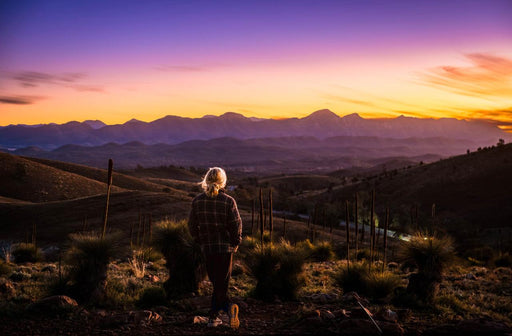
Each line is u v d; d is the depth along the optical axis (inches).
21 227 2172.7
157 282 366.3
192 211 182.7
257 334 178.1
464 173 5713.6
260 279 285.6
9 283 294.5
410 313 224.7
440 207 4968.0
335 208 3351.4
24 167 4840.1
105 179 6417.3
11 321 202.5
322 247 653.9
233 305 182.4
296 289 281.0
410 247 294.0
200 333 179.9
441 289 349.4
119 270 435.5
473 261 761.0
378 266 389.4
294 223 2034.9
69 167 6889.8
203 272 296.4
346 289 321.1
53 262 662.5
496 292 359.6
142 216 2146.9
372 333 173.8
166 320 213.0
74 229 1953.7
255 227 1545.3
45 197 4355.3
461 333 175.5
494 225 4192.9
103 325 195.9
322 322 187.6
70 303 226.8
